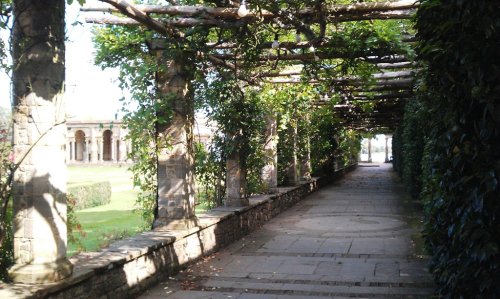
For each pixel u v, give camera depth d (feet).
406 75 28.84
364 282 17.44
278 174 45.16
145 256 16.57
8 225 13.75
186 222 20.45
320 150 59.62
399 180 71.15
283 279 18.03
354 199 47.93
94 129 165.68
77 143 168.76
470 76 8.97
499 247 8.92
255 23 17.99
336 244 25.11
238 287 16.98
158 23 17.49
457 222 10.25
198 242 21.40
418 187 41.09
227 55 22.99
